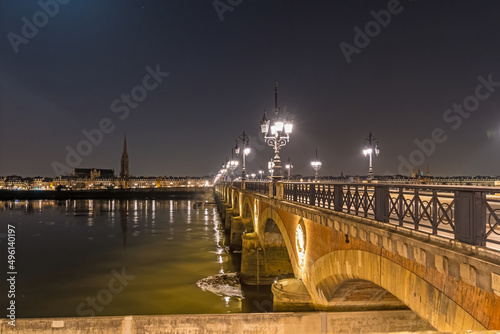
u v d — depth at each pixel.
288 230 17.44
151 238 48.56
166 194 192.75
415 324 12.76
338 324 12.55
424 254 6.38
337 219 10.10
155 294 24.67
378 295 12.59
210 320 12.65
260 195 23.38
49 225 64.38
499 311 5.05
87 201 143.38
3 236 51.47
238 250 38.75
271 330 12.65
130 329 12.52
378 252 8.46
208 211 91.94
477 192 5.53
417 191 6.98
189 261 34.69
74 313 21.36
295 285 14.95
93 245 44.00
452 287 6.01
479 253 5.33
